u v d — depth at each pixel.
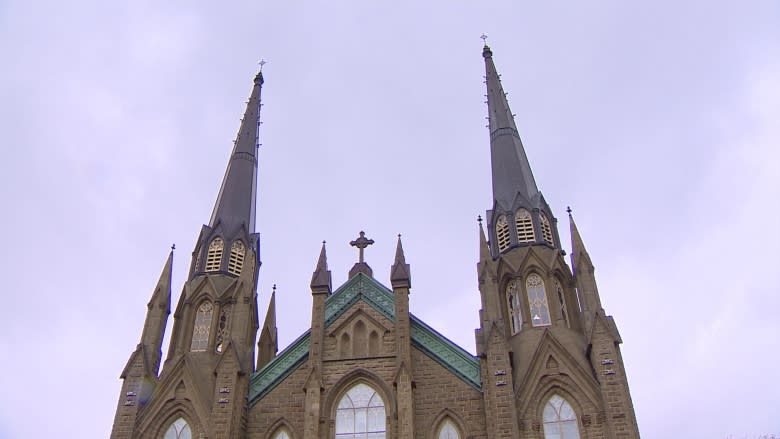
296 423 43.19
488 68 67.44
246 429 43.47
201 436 42.56
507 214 52.34
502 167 56.44
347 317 46.34
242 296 48.53
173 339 49.31
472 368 43.22
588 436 39.91
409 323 44.94
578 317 47.16
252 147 63.72
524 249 50.09
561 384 42.03
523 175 55.06
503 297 48.88
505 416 39.84
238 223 55.53
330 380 43.53
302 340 46.47
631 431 38.78
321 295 46.69
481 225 49.97
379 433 41.53
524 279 48.72
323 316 45.94
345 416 42.44
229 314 49.69
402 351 43.03
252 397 44.56
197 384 44.81
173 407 44.09
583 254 47.19
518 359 43.94
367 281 47.97
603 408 40.31
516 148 58.00
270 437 43.09
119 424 42.94
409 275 46.44
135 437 42.88
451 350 44.16
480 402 41.91
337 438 41.69
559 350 43.25
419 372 43.56
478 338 43.97
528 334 45.59
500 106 62.59
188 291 51.06
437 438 41.28
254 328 52.16
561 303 47.97
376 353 44.59
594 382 41.44
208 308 50.47
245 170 60.97
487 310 44.94
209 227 55.19
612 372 40.84
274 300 57.66
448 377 43.09
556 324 46.00
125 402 43.78
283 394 44.47
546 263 48.94
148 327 47.56
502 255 50.56
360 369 43.59
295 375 45.09
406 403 41.03
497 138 59.62
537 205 52.59
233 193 58.09
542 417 41.25
